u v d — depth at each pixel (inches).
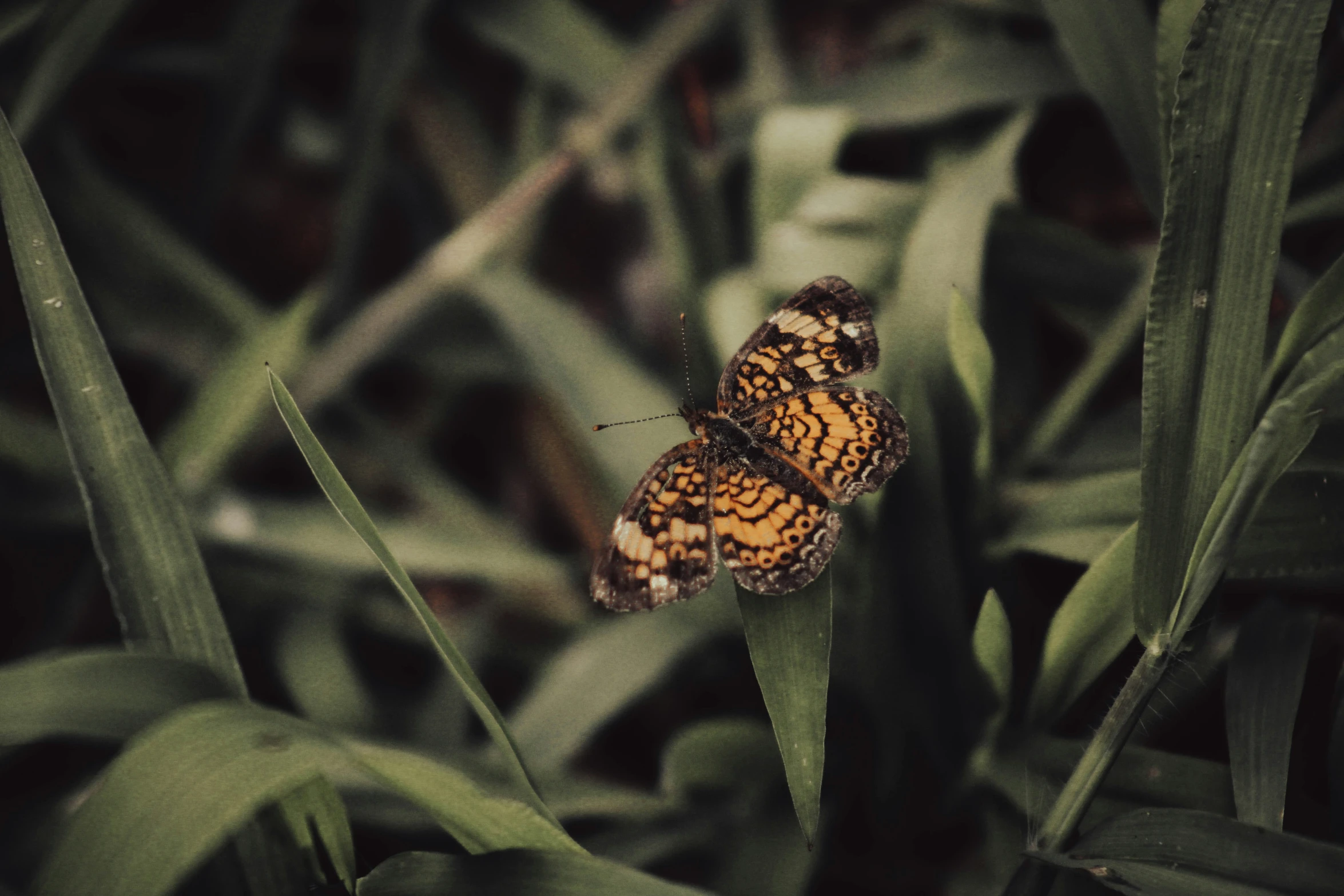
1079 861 7.4
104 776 7.2
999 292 8.9
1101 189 9.2
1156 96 8.1
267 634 9.0
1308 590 7.9
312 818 7.6
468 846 7.5
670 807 8.2
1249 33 7.3
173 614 7.6
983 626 7.7
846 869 8.4
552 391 9.0
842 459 7.9
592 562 9.1
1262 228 7.4
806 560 7.7
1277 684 7.7
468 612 9.2
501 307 9.1
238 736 7.2
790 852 8.0
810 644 7.6
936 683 8.1
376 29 9.2
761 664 7.6
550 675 8.5
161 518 7.6
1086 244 8.7
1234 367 7.4
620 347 8.9
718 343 8.8
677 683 8.9
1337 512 7.7
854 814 8.4
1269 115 7.3
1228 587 8.1
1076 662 7.8
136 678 7.4
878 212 8.8
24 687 7.3
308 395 9.2
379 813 8.0
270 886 7.6
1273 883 7.2
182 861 7.0
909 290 8.4
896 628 8.1
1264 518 7.7
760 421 8.0
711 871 8.1
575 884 7.4
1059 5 8.4
